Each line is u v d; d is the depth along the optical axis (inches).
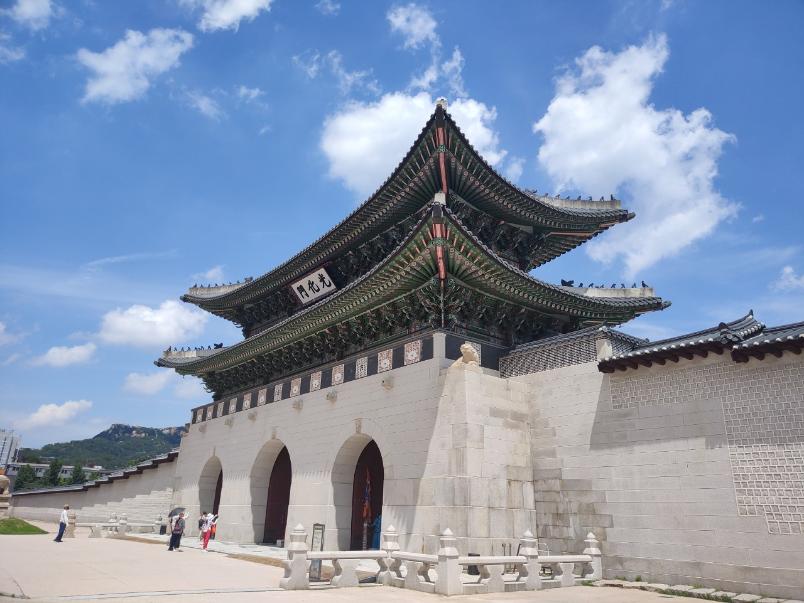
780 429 729.0
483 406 942.4
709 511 762.8
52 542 1352.1
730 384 784.9
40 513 2758.4
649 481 831.1
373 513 1177.4
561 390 978.7
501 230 1344.7
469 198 1251.8
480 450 909.8
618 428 885.2
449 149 1108.5
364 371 1179.9
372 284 1090.1
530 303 1172.5
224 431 1633.9
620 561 832.9
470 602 636.7
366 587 738.2
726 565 732.0
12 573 761.6
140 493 2087.8
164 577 770.2
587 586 801.6
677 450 813.2
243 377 1678.2
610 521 859.4
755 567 709.3
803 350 724.0
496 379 983.6
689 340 861.8
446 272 1042.1
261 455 1438.2
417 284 1091.3
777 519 706.2
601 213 1387.8
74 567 855.1
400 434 1029.2
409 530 941.8
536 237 1405.0
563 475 935.7
